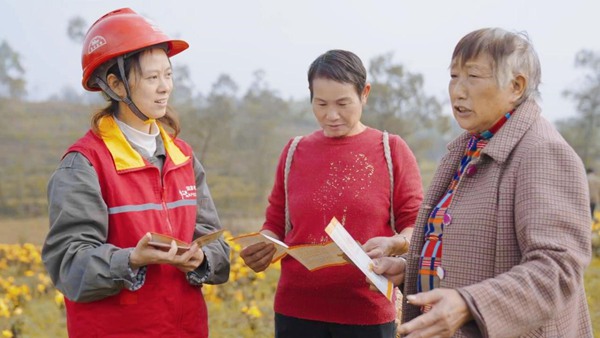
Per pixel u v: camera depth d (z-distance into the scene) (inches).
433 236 106.0
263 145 1547.7
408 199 136.6
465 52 97.8
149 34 116.4
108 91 118.4
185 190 123.7
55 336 262.1
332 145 138.0
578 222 89.4
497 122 100.0
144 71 116.3
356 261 106.1
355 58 133.3
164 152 123.7
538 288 85.5
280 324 141.9
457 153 108.5
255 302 304.7
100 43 116.0
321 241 134.8
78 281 110.7
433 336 84.7
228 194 1403.8
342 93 131.6
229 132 1392.7
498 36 96.8
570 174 91.4
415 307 108.9
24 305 305.7
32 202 1505.9
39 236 1119.6
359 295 134.3
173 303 117.9
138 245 107.9
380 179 135.9
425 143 1643.7
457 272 97.3
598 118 1558.8
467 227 96.9
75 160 114.9
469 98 98.0
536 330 91.7
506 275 87.1
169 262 109.7
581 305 98.3
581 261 87.7
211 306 304.7
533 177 91.4
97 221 113.0
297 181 140.0
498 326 84.6
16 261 489.4
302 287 137.5
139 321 115.0
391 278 113.0
